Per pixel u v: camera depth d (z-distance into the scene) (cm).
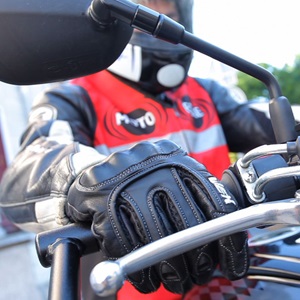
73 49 60
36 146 91
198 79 145
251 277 77
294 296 70
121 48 64
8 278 435
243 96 155
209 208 57
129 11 58
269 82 67
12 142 482
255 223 48
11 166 91
